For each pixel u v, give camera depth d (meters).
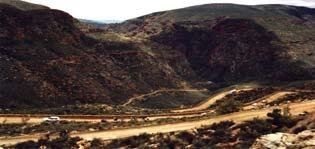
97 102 125.56
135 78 152.50
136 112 115.38
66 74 127.06
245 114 76.75
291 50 190.50
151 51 180.12
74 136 70.44
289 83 164.25
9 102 107.69
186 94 161.75
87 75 134.12
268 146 37.44
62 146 63.09
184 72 191.50
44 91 116.94
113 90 137.12
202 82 191.25
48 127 81.88
